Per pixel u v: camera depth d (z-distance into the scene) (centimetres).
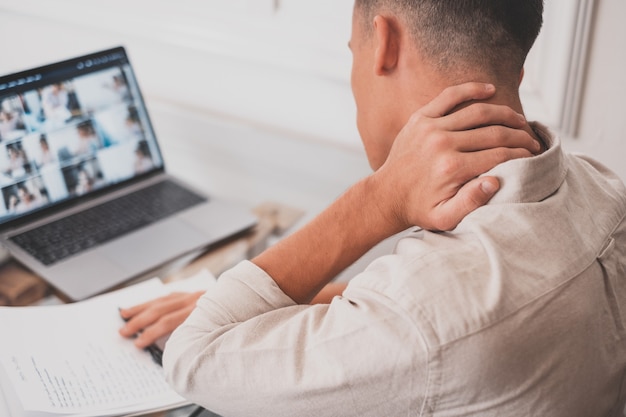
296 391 63
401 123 75
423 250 65
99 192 122
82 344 92
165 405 84
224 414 70
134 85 126
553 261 64
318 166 136
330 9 127
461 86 69
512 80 71
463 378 59
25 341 91
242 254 114
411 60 71
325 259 73
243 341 67
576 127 115
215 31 141
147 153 128
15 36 172
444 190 69
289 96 141
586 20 106
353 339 61
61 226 115
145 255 109
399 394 61
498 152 69
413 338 59
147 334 92
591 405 66
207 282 104
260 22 135
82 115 119
